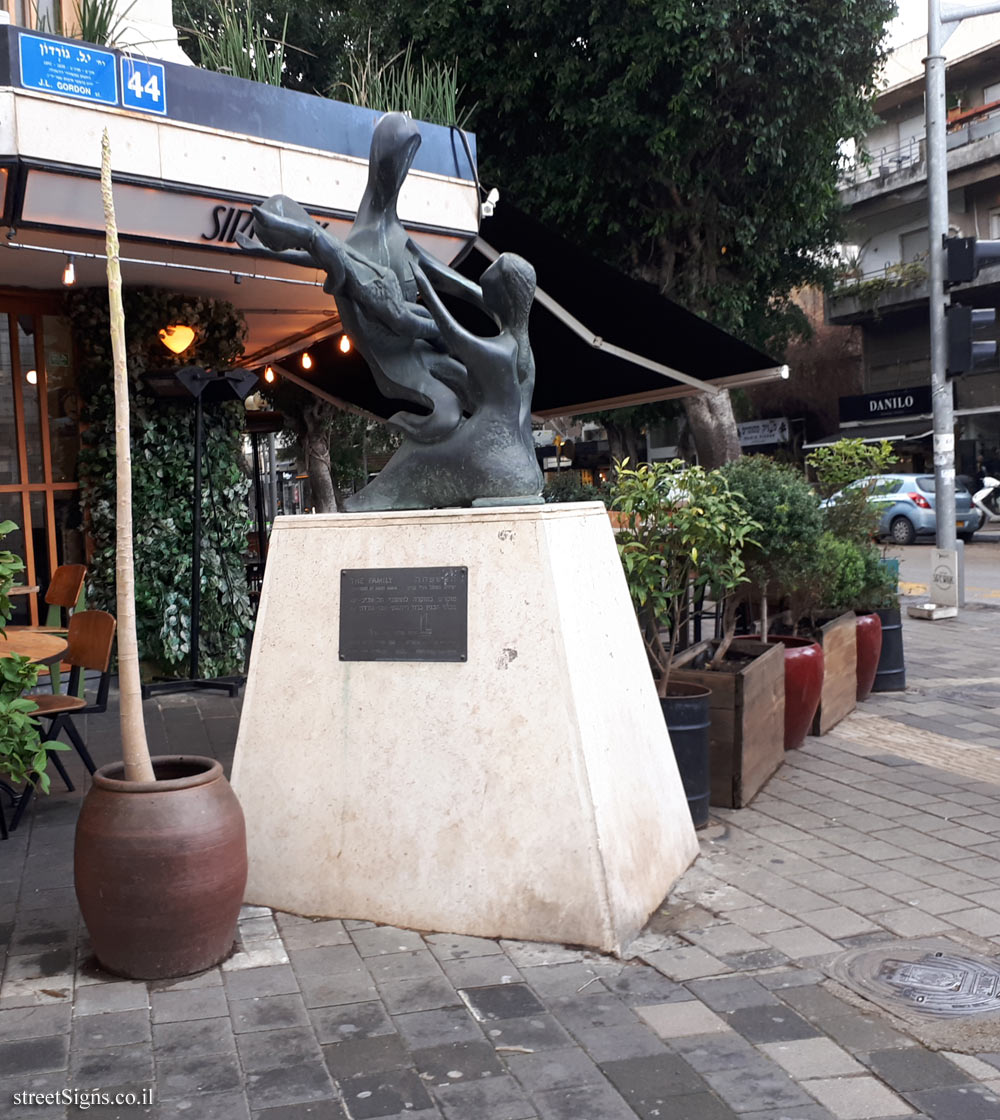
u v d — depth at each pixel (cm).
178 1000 347
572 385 1160
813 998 346
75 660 586
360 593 431
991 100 3009
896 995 346
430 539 422
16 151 656
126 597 364
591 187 1367
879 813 552
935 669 970
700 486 548
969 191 2928
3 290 868
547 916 391
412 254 459
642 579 548
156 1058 311
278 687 446
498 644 408
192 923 362
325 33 1506
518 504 433
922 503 2412
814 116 1324
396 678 423
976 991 348
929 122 1267
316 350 1291
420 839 412
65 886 454
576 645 407
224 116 750
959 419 2972
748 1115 280
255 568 1301
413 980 362
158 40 804
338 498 2358
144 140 710
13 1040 322
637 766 437
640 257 1510
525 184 1392
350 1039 322
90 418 891
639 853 418
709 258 1467
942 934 397
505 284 439
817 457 897
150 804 359
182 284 884
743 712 557
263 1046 318
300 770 436
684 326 952
